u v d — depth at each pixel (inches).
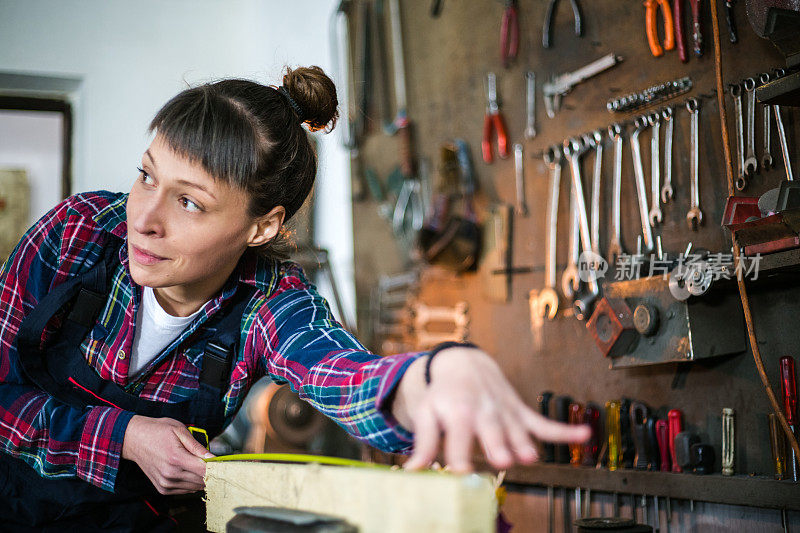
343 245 133.4
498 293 91.7
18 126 138.7
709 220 66.8
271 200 46.1
